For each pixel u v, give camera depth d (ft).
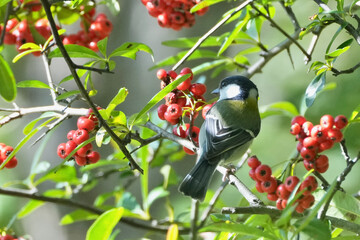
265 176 23.36
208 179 28.99
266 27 54.70
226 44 28.78
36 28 32.76
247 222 23.93
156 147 38.75
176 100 27.17
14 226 47.78
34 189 35.17
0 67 22.98
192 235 28.17
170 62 35.70
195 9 28.17
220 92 35.55
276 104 36.78
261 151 51.93
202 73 49.11
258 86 54.39
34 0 33.30
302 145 24.50
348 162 23.61
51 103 49.01
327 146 23.76
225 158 31.40
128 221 35.17
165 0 32.58
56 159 48.83
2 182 49.24
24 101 49.75
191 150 26.68
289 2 31.48
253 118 33.12
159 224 36.04
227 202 50.67
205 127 31.27
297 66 53.83
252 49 35.83
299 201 22.45
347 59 50.24
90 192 48.34
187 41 34.83
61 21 33.81
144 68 49.34
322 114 46.44
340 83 47.26
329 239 19.83
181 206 48.37
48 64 27.91
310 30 28.86
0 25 32.50
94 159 25.61
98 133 23.44
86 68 21.75
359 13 46.80
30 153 49.24
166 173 36.78
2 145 27.48
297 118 24.88
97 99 49.19
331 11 24.73
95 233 21.81
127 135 24.63
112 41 50.29
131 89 49.29
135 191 49.19
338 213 25.07
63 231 48.75
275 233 21.71
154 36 49.57
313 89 25.02
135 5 50.19
